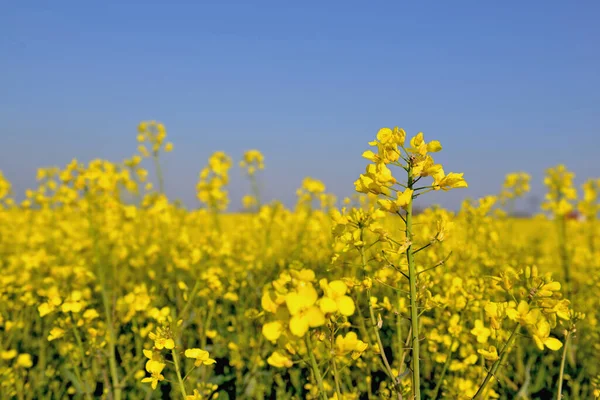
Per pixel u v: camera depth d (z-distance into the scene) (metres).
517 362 0.85
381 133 0.53
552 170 1.42
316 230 1.29
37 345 0.99
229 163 1.46
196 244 1.30
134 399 0.82
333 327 0.50
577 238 1.63
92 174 1.01
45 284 1.10
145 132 1.40
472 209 1.14
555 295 0.52
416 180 0.52
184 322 0.88
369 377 0.74
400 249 0.52
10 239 1.74
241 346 0.92
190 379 0.78
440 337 0.71
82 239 1.54
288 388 0.86
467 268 0.92
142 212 1.68
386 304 0.64
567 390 0.83
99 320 0.98
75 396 0.81
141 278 1.36
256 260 1.42
